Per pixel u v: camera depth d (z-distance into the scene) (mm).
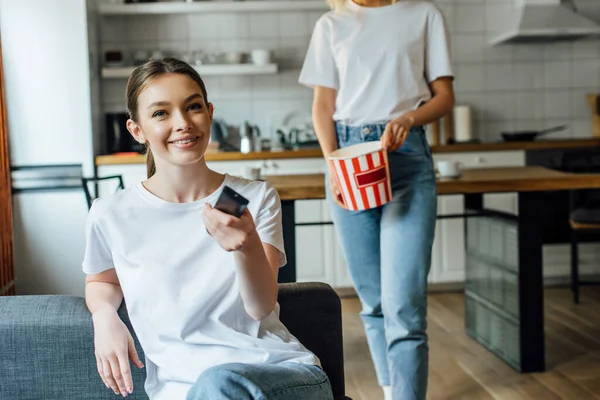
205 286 1437
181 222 1470
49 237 4707
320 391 1360
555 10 5230
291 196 2934
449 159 4973
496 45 5613
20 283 4707
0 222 3736
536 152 5004
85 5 4711
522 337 3174
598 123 5527
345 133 2459
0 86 3861
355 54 2402
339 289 5035
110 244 1489
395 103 2398
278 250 1489
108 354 1437
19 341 1509
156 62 1454
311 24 5516
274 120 5539
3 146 3881
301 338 1618
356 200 2258
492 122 5664
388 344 2447
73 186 4707
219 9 5215
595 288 4898
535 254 3141
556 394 2912
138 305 1459
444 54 2422
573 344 3600
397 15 2410
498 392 2963
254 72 5234
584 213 4402
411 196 2395
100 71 5340
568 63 5656
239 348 1428
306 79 2510
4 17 4648
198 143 1432
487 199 5035
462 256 4980
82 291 4719
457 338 3799
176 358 1438
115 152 5121
